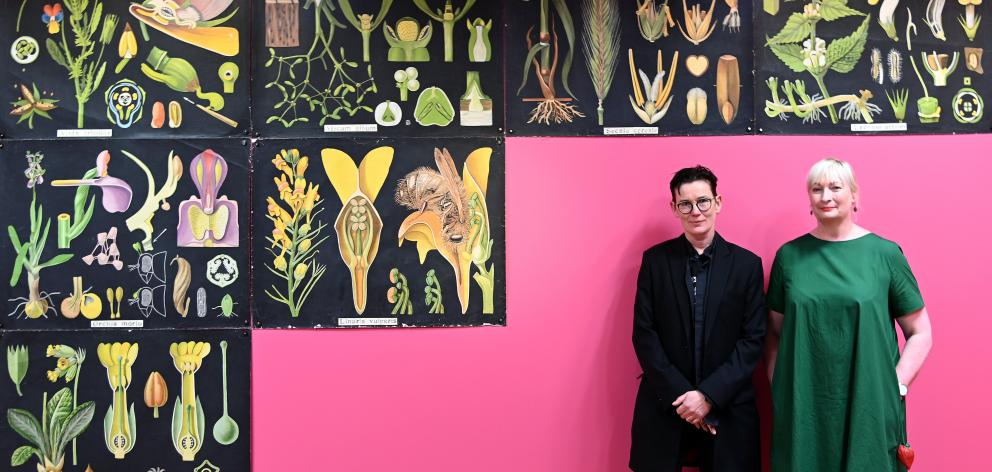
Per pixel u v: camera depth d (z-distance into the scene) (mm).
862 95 2486
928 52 2506
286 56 2477
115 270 2451
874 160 2471
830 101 2486
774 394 2148
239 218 2459
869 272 2078
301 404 2439
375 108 2477
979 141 2479
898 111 2486
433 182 2469
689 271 2209
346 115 2473
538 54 2486
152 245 2455
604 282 2459
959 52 2496
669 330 2178
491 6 2492
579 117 2480
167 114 2469
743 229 2467
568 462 2447
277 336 2447
